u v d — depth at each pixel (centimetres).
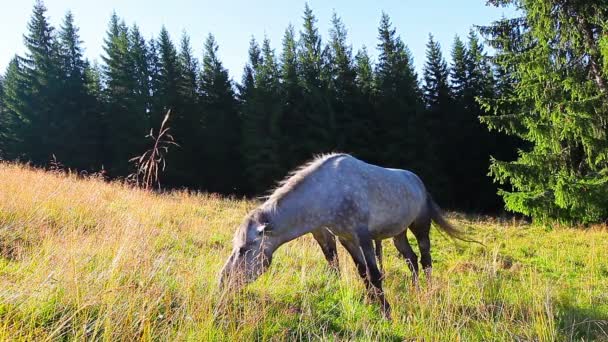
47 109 2981
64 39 3322
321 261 640
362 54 3203
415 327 409
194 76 3338
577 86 1152
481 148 2702
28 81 3073
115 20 3678
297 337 385
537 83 1216
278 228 460
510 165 1293
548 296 464
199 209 1084
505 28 1395
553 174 1269
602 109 1111
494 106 1368
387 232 532
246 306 410
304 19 3100
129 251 448
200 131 2894
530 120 1244
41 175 1020
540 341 401
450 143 2772
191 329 358
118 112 2866
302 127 2800
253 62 3806
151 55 3509
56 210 688
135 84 3045
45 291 355
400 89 2744
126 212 757
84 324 324
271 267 558
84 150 2900
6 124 3031
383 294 452
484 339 409
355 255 491
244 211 1179
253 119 2730
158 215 790
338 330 411
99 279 383
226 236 781
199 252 633
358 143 2692
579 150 1308
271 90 2866
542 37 1202
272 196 479
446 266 719
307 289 478
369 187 498
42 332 322
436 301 440
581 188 1148
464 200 2752
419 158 2609
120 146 2786
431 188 2572
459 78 3003
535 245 970
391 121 2670
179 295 414
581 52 1202
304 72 3016
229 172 2919
